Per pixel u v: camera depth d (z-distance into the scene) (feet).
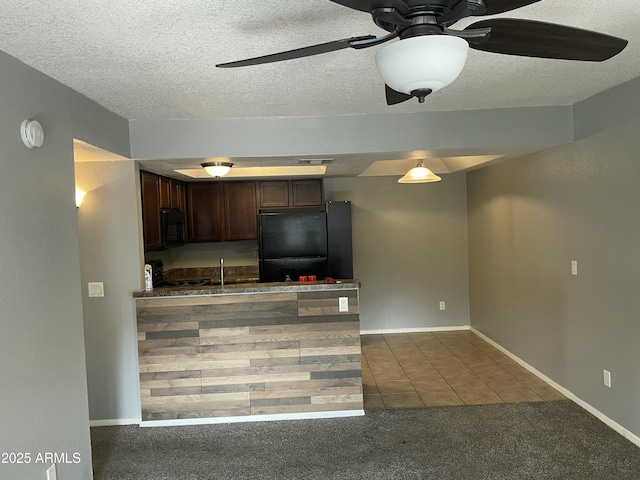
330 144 11.71
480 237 18.92
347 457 10.11
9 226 6.39
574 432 10.71
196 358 12.16
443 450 10.21
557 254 12.82
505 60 7.97
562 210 12.45
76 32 6.06
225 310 12.16
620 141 9.92
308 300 12.23
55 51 6.64
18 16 5.54
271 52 7.04
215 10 5.60
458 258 20.36
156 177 14.84
